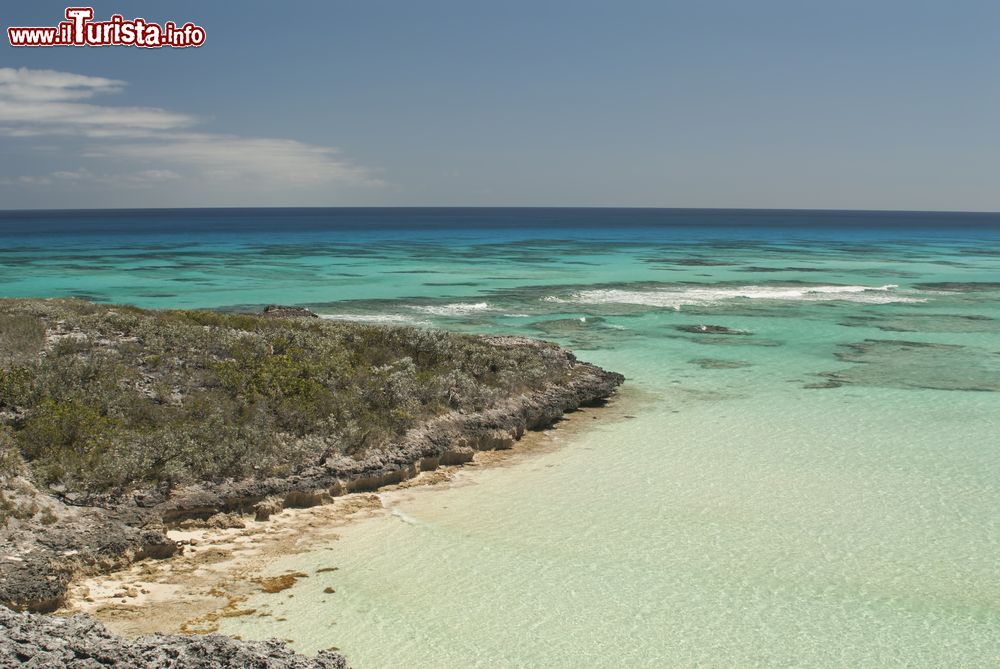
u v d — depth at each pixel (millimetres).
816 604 14305
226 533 16781
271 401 21734
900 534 17375
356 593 14336
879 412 27297
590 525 17734
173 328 26922
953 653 12758
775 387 30828
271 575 14945
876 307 51438
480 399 24828
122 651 9492
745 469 21609
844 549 16594
